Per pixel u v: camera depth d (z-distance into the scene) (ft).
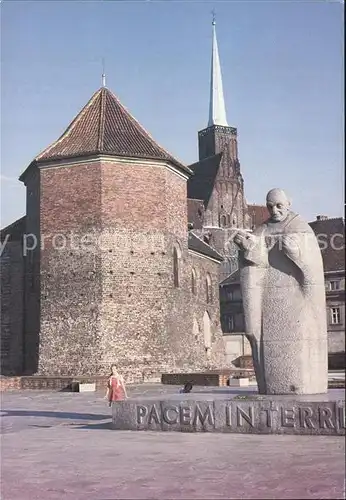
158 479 30.96
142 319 133.28
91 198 133.90
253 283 45.44
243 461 33.12
